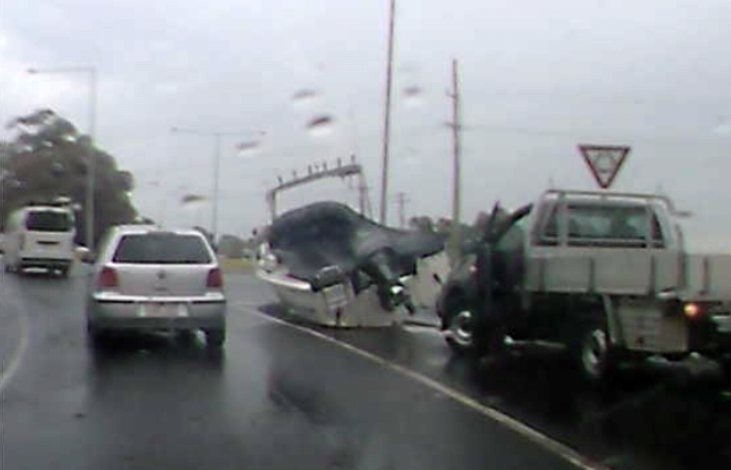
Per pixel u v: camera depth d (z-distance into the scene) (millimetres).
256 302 25781
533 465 7980
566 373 13227
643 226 14219
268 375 12750
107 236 16438
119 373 12594
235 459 8070
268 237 21531
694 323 10922
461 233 23781
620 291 11703
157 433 9016
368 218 20750
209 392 11336
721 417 10109
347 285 19172
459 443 8773
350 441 8805
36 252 37188
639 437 9117
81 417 9711
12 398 10727
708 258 10867
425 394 11453
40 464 7801
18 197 76000
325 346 16109
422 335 18062
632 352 11758
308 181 25266
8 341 15844
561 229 13891
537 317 13664
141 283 14805
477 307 14953
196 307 14930
